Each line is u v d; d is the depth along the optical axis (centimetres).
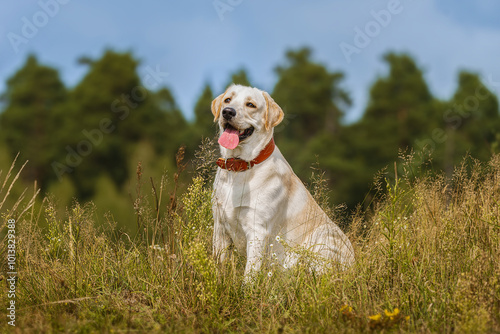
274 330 342
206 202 416
